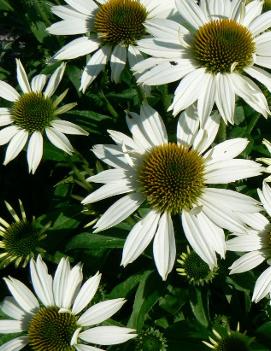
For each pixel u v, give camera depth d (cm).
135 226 45
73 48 52
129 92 57
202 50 46
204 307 48
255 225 47
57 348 45
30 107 50
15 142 50
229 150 46
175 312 49
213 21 47
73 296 46
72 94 60
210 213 45
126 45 52
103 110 58
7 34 74
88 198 45
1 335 49
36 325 46
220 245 44
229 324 50
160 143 46
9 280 47
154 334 47
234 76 46
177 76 46
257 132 54
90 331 45
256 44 47
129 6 52
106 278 52
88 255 51
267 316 49
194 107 47
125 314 51
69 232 52
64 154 53
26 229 51
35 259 51
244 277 48
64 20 54
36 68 64
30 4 62
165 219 45
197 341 48
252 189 51
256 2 49
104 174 46
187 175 45
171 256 44
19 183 62
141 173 46
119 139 46
